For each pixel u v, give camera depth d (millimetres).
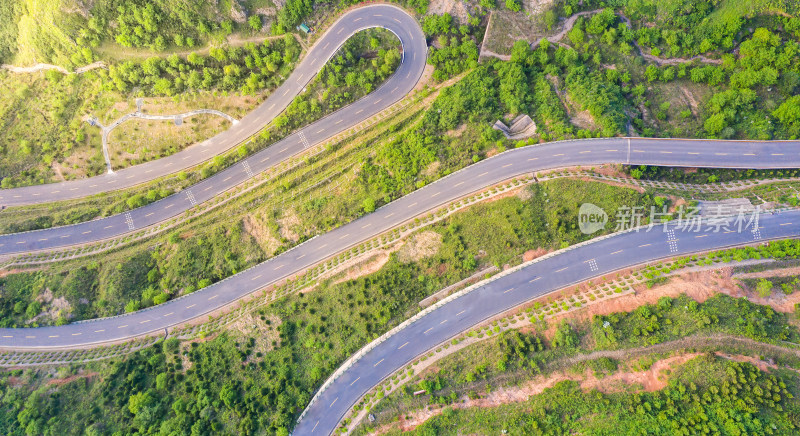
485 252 98625
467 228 100438
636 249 96250
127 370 99562
